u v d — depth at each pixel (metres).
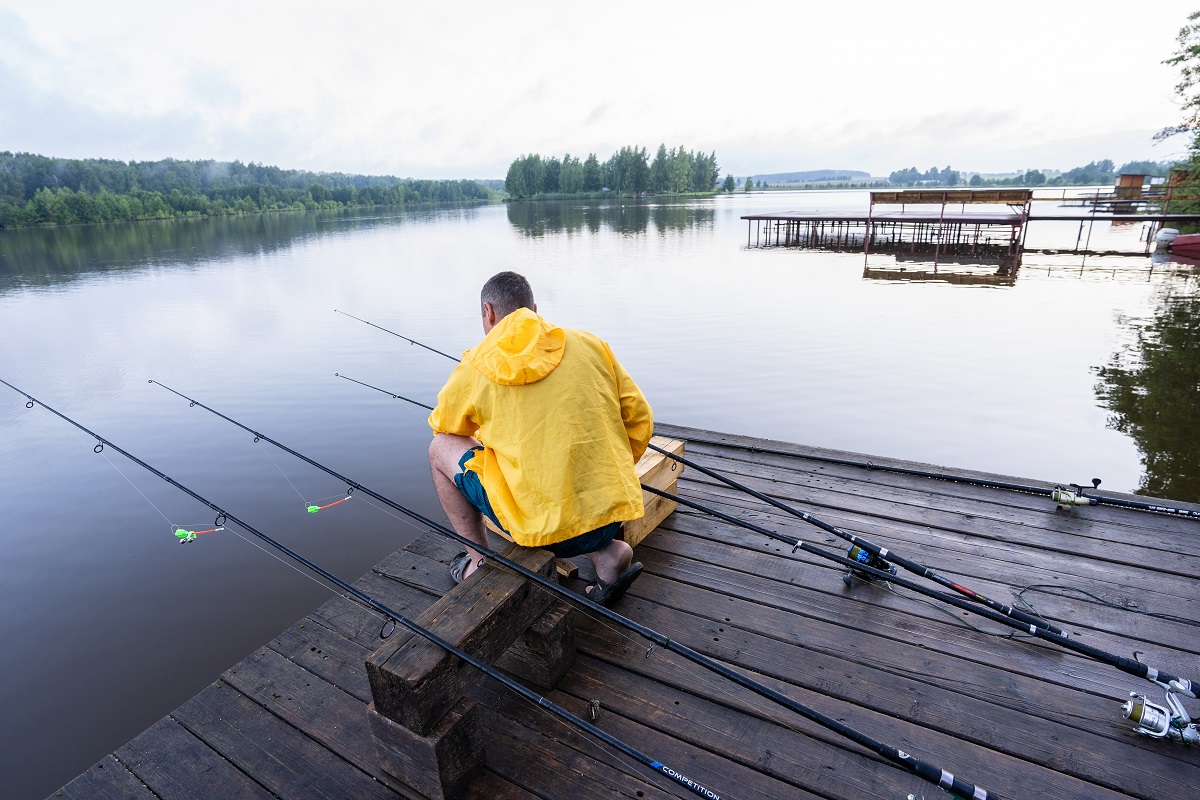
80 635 4.04
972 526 3.20
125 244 39.28
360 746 2.11
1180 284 16.33
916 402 8.41
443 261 26.36
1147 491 5.84
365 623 2.75
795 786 1.86
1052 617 2.52
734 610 2.65
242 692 2.38
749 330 12.83
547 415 2.04
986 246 27.44
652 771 1.93
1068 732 2.01
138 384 9.61
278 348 11.82
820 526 2.58
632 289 17.98
